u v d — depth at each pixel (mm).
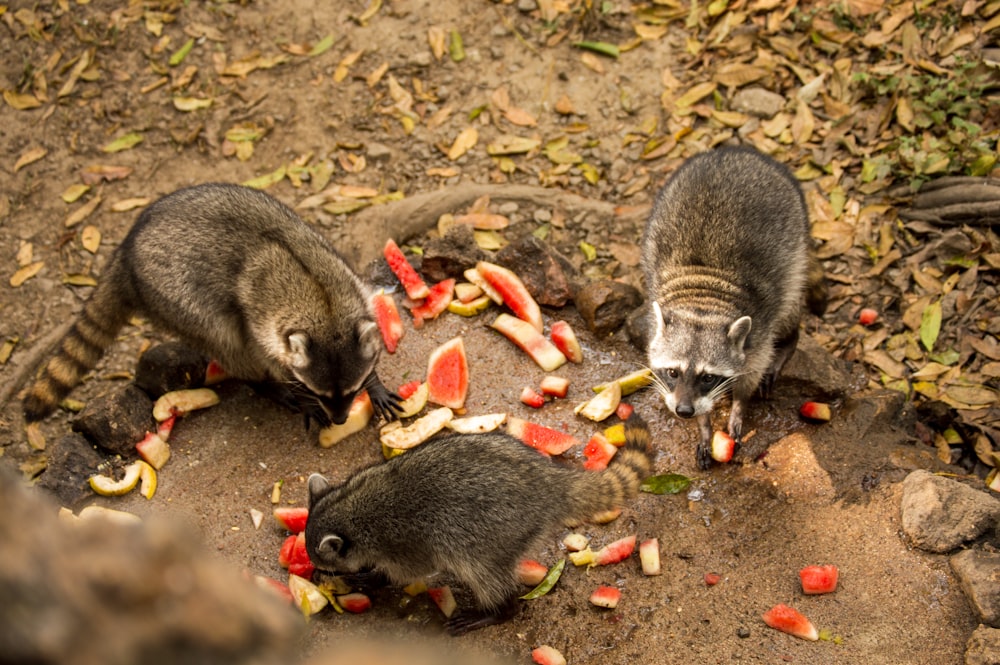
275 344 4031
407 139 4758
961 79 4543
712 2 4867
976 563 3791
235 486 4035
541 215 4613
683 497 3975
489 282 4258
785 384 4094
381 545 3824
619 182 4645
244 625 1983
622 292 4227
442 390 4117
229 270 4066
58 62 4922
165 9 4973
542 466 3824
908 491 3889
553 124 4746
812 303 4344
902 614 3781
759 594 3830
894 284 4363
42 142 4805
